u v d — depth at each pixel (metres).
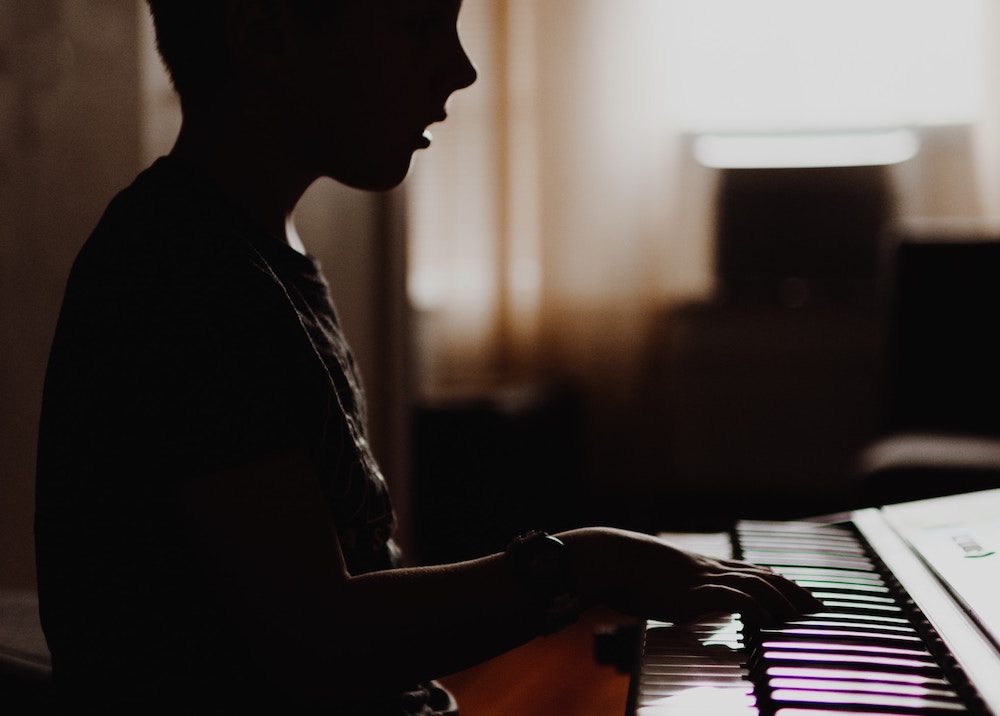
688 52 8.03
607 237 8.05
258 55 1.69
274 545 1.54
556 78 8.05
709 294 8.18
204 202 1.68
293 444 1.58
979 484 4.14
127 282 1.61
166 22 1.75
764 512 8.00
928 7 7.68
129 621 1.62
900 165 7.81
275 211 1.79
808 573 1.81
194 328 1.57
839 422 7.95
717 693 1.47
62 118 3.53
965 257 5.42
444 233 8.21
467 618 1.59
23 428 3.49
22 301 3.45
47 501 1.67
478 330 8.18
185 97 1.76
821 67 7.90
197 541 1.55
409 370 5.56
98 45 3.63
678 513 8.08
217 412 1.55
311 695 1.55
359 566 1.74
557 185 8.09
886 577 1.82
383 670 1.56
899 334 5.50
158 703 1.62
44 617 1.69
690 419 8.16
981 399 5.33
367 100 1.70
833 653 1.54
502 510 6.52
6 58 3.37
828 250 7.99
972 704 1.43
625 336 8.05
